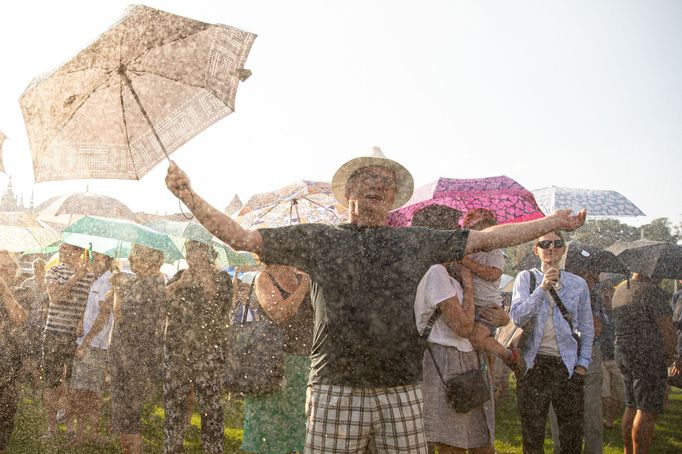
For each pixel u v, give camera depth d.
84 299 5.30
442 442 3.20
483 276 3.31
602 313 4.10
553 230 2.27
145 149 2.59
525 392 3.60
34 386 5.35
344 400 2.32
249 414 3.62
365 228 2.37
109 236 4.79
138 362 4.32
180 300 4.39
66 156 2.55
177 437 4.29
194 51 2.56
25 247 6.61
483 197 4.06
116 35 2.36
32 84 2.37
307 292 3.59
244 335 3.60
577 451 3.51
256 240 2.30
